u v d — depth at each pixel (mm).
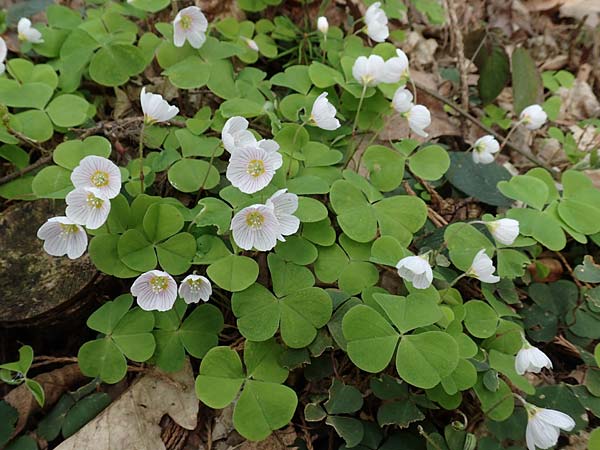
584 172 285
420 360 171
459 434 180
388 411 182
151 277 176
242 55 283
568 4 428
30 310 197
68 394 198
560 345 222
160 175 233
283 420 170
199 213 195
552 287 226
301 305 185
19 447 184
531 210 225
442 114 305
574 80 366
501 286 220
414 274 185
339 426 177
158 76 292
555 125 344
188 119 240
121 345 185
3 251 203
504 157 304
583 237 221
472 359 190
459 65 316
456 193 260
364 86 245
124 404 193
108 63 254
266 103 248
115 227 195
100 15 289
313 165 228
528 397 199
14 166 238
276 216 187
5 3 321
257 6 311
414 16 394
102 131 244
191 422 192
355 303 193
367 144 269
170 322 192
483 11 411
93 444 185
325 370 191
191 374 199
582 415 194
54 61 275
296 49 309
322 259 204
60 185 207
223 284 184
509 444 193
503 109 337
